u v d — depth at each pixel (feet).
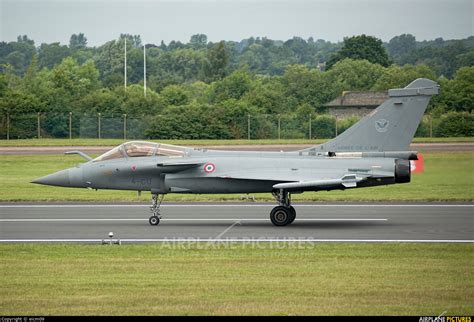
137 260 198.59
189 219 288.30
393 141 270.26
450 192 391.04
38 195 392.88
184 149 281.54
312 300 156.35
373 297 158.51
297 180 263.08
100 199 368.68
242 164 272.72
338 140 273.75
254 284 170.30
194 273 181.98
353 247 217.36
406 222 276.41
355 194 385.91
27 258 202.18
